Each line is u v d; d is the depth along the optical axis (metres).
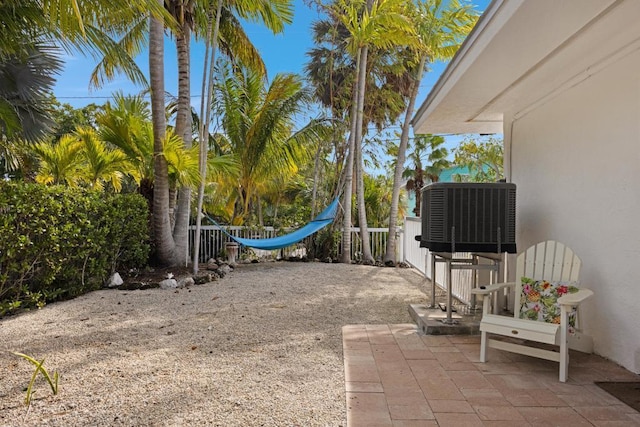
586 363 3.17
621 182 3.11
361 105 10.02
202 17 8.26
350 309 5.10
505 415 2.32
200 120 7.18
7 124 5.14
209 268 7.98
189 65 8.02
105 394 2.57
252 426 2.19
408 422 2.24
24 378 2.83
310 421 2.24
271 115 9.90
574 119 3.73
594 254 3.44
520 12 2.64
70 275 5.39
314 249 10.51
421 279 7.57
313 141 10.23
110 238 6.26
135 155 8.01
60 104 15.26
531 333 2.91
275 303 5.39
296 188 14.71
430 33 9.58
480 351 3.35
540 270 3.52
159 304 5.23
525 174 4.71
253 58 9.71
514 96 4.56
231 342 3.70
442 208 3.94
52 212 4.89
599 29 2.96
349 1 9.44
